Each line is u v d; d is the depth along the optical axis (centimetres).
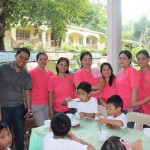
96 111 260
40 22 460
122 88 286
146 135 198
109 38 407
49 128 216
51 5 452
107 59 414
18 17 445
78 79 298
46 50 489
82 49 510
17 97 293
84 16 488
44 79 316
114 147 115
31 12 448
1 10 421
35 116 318
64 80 303
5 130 174
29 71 320
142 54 288
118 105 223
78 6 470
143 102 278
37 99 313
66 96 301
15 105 292
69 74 310
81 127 226
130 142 187
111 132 210
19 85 293
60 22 471
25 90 305
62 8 458
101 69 304
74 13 473
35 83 313
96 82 305
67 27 496
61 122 163
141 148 167
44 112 319
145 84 291
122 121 221
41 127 223
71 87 306
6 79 284
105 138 191
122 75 289
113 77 303
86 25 512
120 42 405
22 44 492
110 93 299
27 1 441
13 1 432
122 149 115
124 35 441
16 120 296
